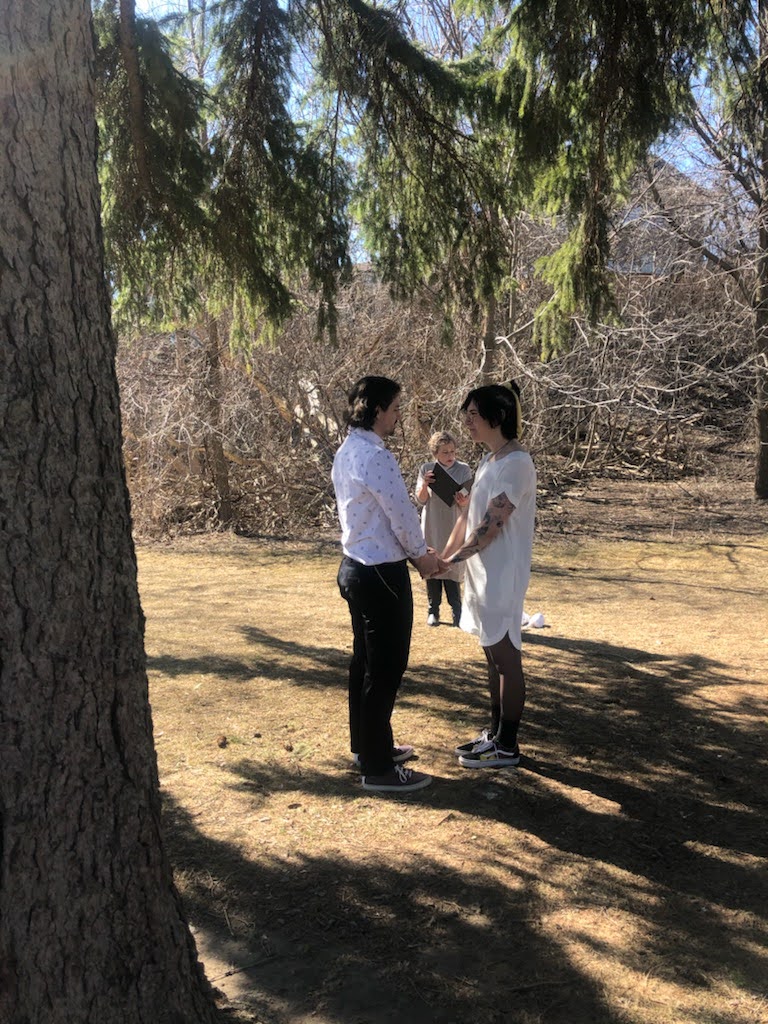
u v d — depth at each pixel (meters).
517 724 4.15
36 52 1.85
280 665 5.90
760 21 5.16
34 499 1.89
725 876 3.21
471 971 2.67
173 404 11.55
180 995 2.18
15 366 1.86
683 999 2.53
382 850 3.39
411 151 6.08
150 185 5.42
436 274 6.85
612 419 15.59
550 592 8.64
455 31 12.21
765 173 11.63
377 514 3.68
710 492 14.52
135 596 2.11
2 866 1.90
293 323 12.46
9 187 1.83
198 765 4.21
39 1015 1.95
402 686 5.39
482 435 3.96
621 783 4.01
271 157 5.74
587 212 6.09
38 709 1.92
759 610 7.83
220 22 5.48
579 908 3.00
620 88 5.21
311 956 2.75
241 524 12.38
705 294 13.75
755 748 4.43
